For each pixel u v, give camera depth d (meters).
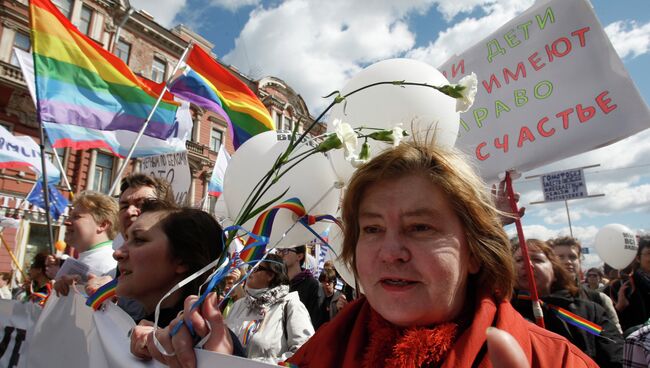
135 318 1.22
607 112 1.88
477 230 0.86
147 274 1.24
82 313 1.31
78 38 3.05
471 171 0.91
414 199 0.83
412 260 0.81
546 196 6.71
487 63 2.29
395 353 0.81
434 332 0.79
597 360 1.91
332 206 1.74
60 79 2.88
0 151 5.47
